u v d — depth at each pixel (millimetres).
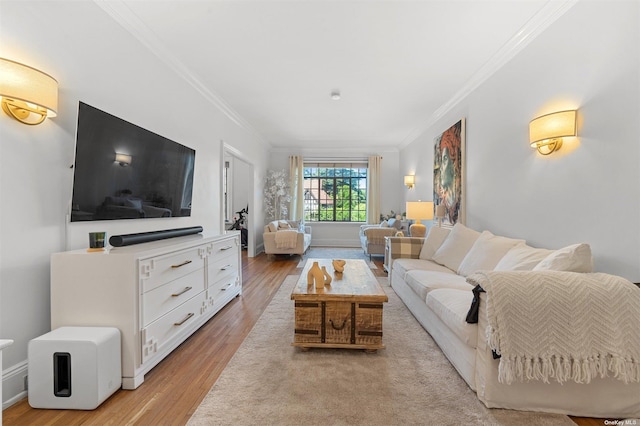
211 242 2783
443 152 4508
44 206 1748
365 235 6242
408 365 1962
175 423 1424
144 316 1806
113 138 2094
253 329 2561
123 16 2283
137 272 1754
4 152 1542
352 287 2307
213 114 4062
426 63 3096
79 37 1964
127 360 1714
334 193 8320
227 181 8047
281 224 6598
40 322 1730
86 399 1519
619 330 1409
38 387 1520
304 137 6699
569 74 2139
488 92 3252
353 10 2266
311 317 2146
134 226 2457
